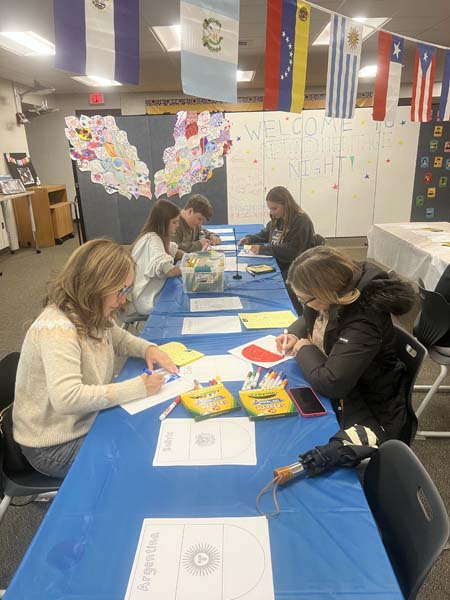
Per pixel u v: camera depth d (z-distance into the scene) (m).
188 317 1.89
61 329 1.18
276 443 0.99
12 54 5.58
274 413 1.09
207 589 0.64
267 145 6.15
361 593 0.64
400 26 5.02
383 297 1.25
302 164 6.25
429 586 1.39
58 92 8.81
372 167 6.32
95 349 1.28
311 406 1.14
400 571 0.83
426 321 2.25
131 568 0.68
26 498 1.77
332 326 1.33
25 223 7.05
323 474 0.89
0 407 1.32
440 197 6.47
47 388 1.15
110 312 1.29
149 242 2.56
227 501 0.82
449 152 6.29
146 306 2.55
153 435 1.03
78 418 1.24
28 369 1.21
